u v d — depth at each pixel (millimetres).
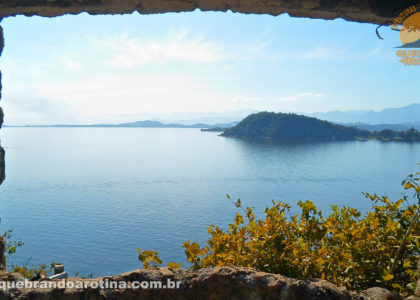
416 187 2758
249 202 111812
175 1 2670
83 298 2285
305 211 3008
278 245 2826
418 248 2539
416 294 2320
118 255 68312
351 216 3229
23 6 2635
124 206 107312
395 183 149125
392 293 2199
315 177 163750
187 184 144250
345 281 2621
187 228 86812
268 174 171625
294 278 2449
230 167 194500
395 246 2666
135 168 187125
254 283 2232
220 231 3225
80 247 71562
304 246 2627
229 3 2699
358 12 2711
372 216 3068
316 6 2684
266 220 2867
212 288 2283
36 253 67375
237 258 2773
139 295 2314
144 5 2699
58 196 118875
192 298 2307
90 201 112625
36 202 110312
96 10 2744
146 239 78250
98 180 150625
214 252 3014
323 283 2232
